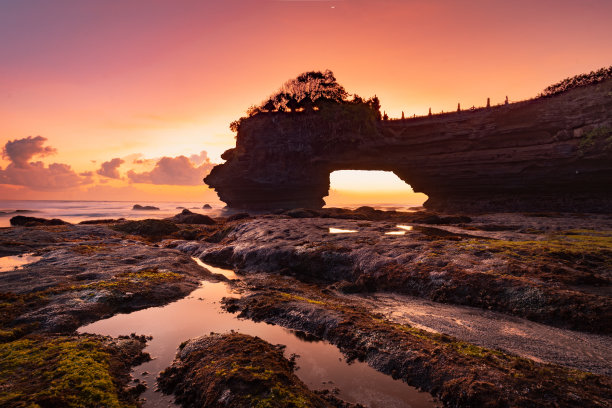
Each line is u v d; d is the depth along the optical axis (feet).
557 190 220.64
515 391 20.02
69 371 22.26
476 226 104.53
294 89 309.83
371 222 102.78
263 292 44.75
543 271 45.80
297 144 292.61
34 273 51.34
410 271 52.34
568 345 29.86
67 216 245.04
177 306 41.29
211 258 79.56
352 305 43.11
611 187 200.85
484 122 241.35
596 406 18.45
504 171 232.53
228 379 21.13
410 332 30.73
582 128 204.44
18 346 26.63
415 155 268.41
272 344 30.19
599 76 216.54
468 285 44.86
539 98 227.40
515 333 32.73
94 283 45.19
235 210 313.73
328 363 26.68
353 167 297.12
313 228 91.40
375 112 291.58
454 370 23.06
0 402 18.34
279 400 19.01
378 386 23.24
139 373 24.82
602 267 47.78
